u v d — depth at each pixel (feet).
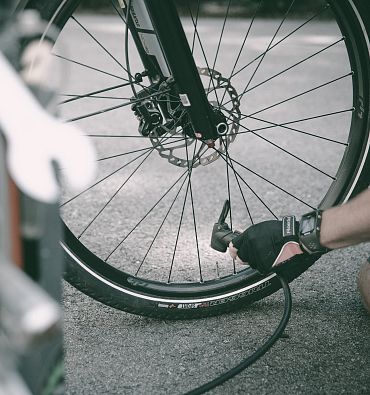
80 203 9.36
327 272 7.39
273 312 6.55
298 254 5.72
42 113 2.52
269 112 15.06
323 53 23.29
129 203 9.48
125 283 6.16
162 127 5.81
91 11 36.27
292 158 11.82
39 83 3.04
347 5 6.09
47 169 2.50
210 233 8.57
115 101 15.57
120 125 13.62
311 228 5.50
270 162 11.56
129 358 5.71
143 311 6.24
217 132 5.74
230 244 6.12
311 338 6.05
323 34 28.40
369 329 6.24
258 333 6.15
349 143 6.56
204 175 10.82
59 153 2.49
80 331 6.13
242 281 6.44
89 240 8.20
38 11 5.04
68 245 5.86
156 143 6.24
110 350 5.82
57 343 3.21
